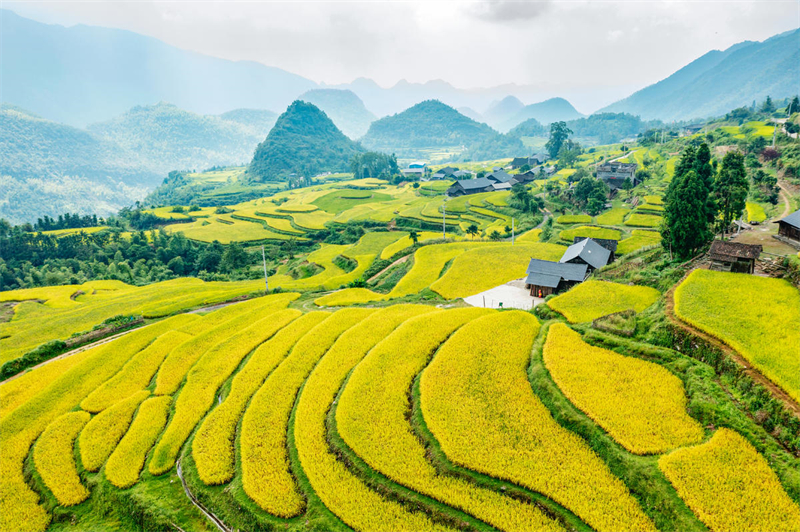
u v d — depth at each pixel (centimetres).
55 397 5384
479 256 9350
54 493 4006
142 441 4397
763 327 3919
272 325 6525
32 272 14762
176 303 8944
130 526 3681
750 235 7025
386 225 17475
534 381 4084
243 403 4631
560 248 9800
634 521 2775
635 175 17138
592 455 3266
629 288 5747
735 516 2617
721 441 3055
